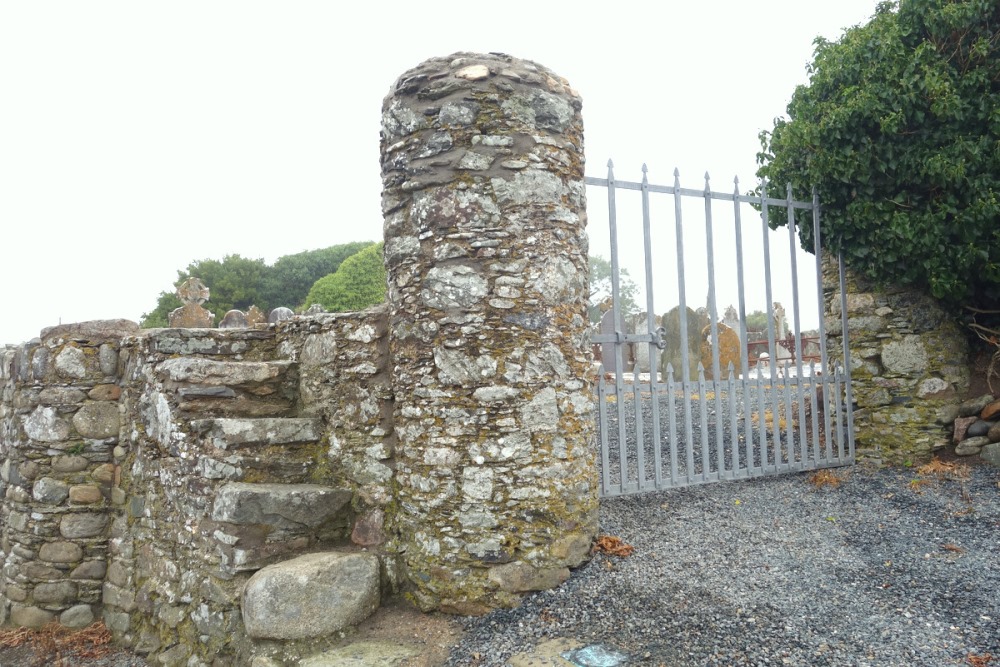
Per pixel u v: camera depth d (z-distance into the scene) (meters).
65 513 6.10
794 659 3.20
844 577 4.06
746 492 5.65
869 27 6.30
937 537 4.61
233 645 4.25
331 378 5.04
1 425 6.93
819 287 6.42
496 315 4.18
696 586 3.97
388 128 4.56
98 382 6.25
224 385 5.14
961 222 5.61
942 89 5.59
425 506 4.23
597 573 4.19
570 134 4.49
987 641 3.29
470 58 4.39
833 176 6.11
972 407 6.11
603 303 12.19
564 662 3.38
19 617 6.12
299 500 4.54
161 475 5.30
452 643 3.84
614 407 9.67
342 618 4.12
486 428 4.13
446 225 4.26
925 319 6.21
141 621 5.44
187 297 9.66
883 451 6.34
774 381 6.00
